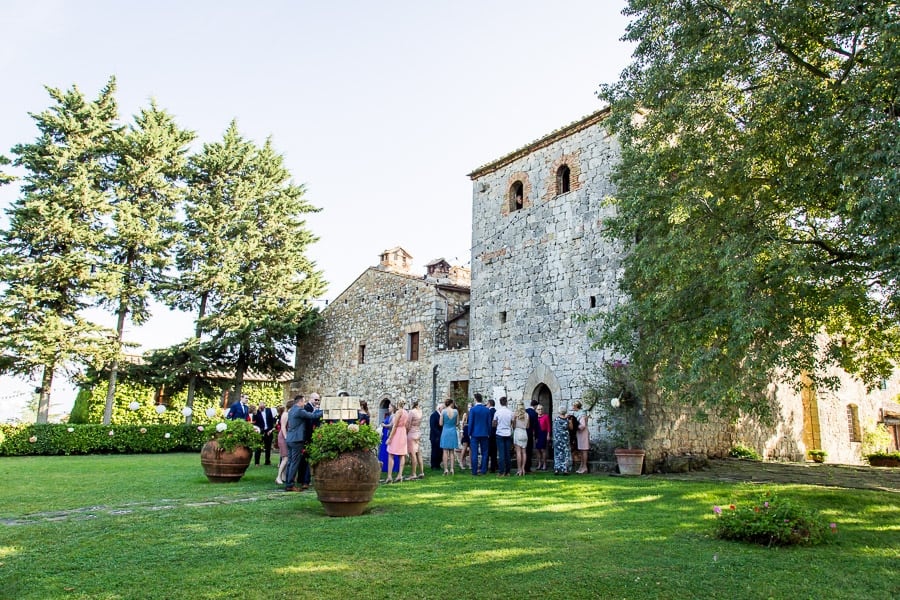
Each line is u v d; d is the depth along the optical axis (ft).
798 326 32.73
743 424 56.90
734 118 36.35
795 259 29.19
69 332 73.51
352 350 87.10
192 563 19.25
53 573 18.13
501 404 46.21
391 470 40.14
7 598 15.97
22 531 23.53
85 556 20.02
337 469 27.04
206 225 88.22
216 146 94.43
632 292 43.06
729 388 33.40
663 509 28.78
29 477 42.39
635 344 42.83
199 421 89.86
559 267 56.70
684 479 40.01
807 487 34.22
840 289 30.73
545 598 16.20
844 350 36.65
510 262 62.13
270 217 94.99
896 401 86.69
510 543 21.94
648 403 48.06
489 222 65.57
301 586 16.98
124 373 83.71
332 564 19.15
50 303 75.31
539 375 56.75
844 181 27.50
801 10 30.22
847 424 73.36
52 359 71.87
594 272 53.31
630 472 44.24
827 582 17.61
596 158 55.06
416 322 75.77
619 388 46.60
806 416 67.97
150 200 84.53
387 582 17.35
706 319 34.53
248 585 17.06
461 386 68.13
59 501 31.42
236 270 89.30
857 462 73.00
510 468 50.03
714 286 35.65
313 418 37.06
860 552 20.88
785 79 32.60
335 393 88.58
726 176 33.91
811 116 30.58
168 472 46.70
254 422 53.31
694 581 17.62
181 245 88.17
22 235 74.59
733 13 33.42
